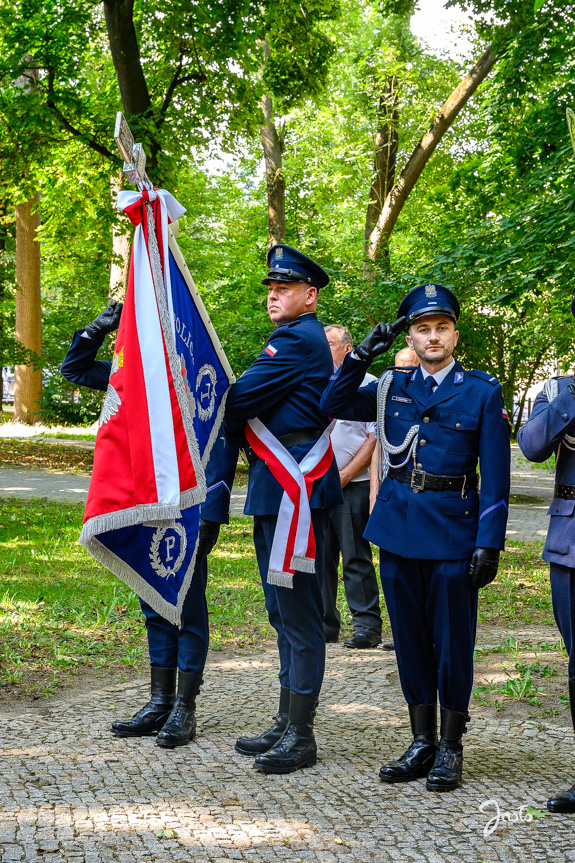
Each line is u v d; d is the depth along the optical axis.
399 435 3.51
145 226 3.59
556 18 13.68
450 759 3.37
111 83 18.06
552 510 3.46
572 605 3.36
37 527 9.64
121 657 5.17
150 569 3.59
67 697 4.45
